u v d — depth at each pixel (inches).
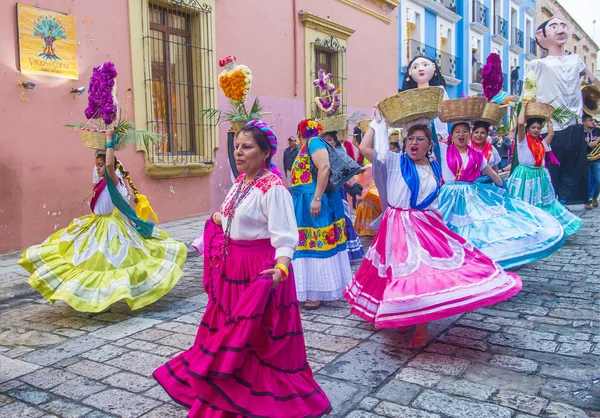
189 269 257.6
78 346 154.3
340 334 159.2
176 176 368.2
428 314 130.3
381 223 152.4
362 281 154.3
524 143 270.5
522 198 272.8
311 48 495.5
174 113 374.6
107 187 181.0
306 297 184.5
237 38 414.9
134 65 338.6
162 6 361.7
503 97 235.8
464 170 203.0
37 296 214.1
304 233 185.2
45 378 132.0
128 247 184.1
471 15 925.2
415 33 772.0
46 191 295.1
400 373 129.9
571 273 225.1
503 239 194.2
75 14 305.6
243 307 90.5
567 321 165.5
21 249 284.4
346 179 184.5
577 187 354.3
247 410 90.1
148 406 116.3
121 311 189.2
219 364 89.7
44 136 293.0
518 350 143.2
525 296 193.9
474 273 136.2
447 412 110.0
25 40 281.6
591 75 365.7
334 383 124.9
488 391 119.3
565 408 110.6
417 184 144.1
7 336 165.2
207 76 386.9
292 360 97.2
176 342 155.3
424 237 142.3
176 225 354.9
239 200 99.0
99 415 112.7
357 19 567.2
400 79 721.0
